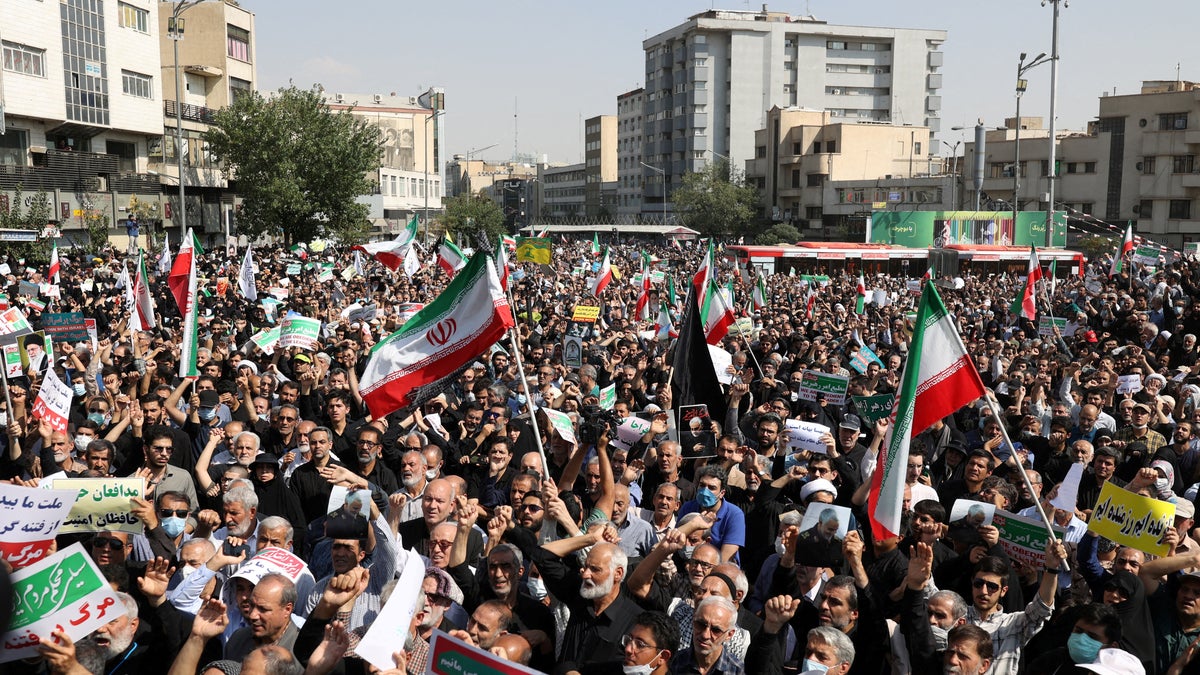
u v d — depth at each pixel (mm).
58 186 46938
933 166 101688
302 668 4785
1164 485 7496
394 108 106250
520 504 7363
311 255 51219
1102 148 76062
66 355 13969
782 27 115750
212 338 16172
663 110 123438
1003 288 37906
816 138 98875
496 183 186750
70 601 4730
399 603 4766
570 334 18922
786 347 19469
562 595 6074
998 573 5969
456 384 13492
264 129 55906
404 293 27875
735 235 99062
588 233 109688
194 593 6137
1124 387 13430
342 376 11961
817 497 7684
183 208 46719
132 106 53844
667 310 20156
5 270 30406
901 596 5980
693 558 6238
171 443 8477
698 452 9977
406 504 7566
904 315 22859
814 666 5203
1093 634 5309
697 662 5430
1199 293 24344
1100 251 65625
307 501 8586
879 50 118562
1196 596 6000
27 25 45062
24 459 9547
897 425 7043
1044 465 10312
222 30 64875
